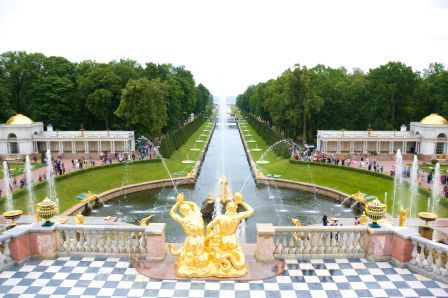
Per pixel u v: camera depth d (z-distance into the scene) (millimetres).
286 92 110188
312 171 74750
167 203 58500
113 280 19672
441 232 38594
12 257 21203
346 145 100562
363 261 21688
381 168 72938
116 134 94562
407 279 19766
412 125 101188
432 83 108875
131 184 66188
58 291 18688
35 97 104062
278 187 69062
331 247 22094
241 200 21312
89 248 22359
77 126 108875
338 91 117438
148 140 98438
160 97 97438
